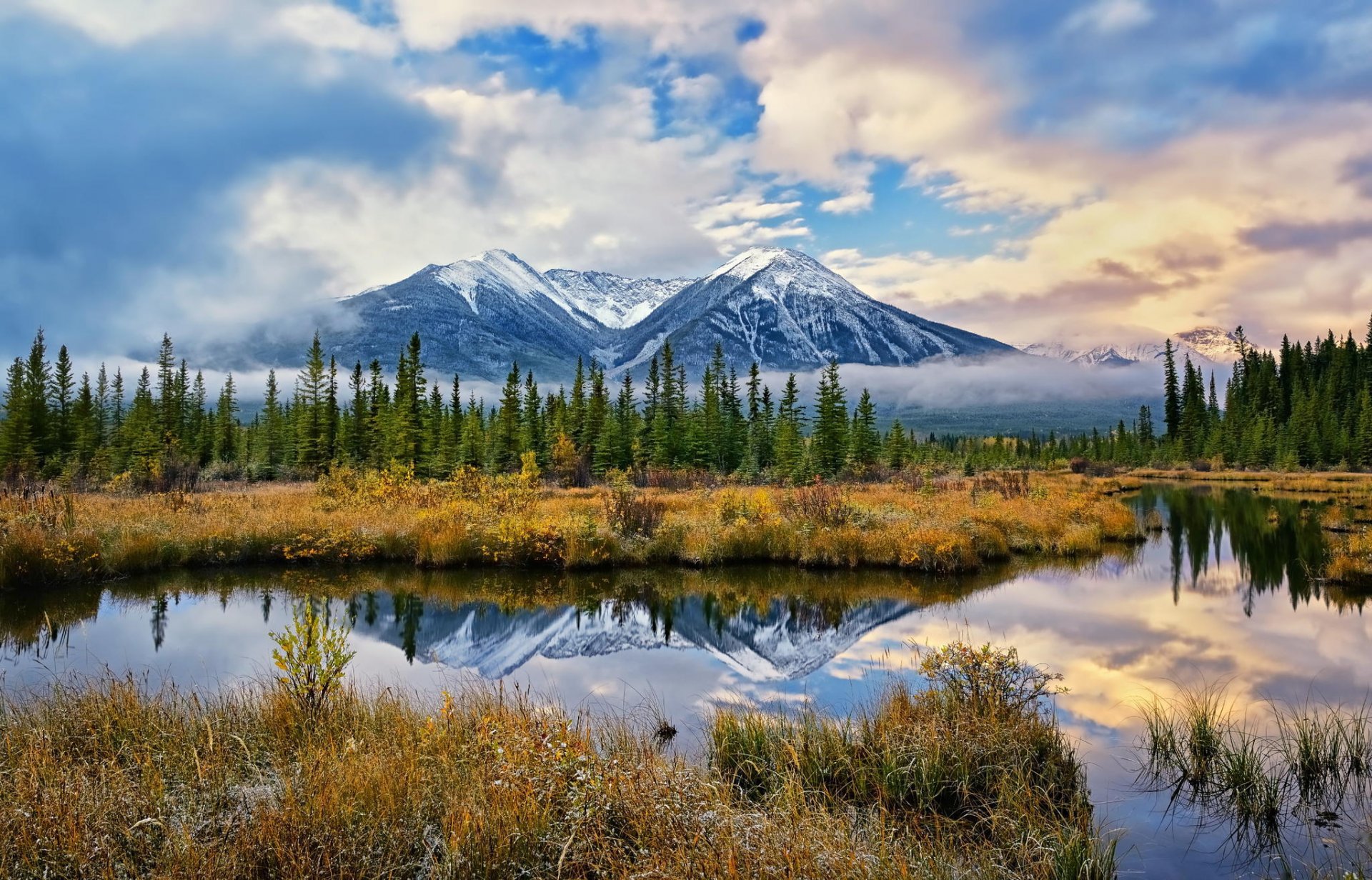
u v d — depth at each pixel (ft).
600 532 70.03
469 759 20.61
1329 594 57.67
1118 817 21.57
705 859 15.46
